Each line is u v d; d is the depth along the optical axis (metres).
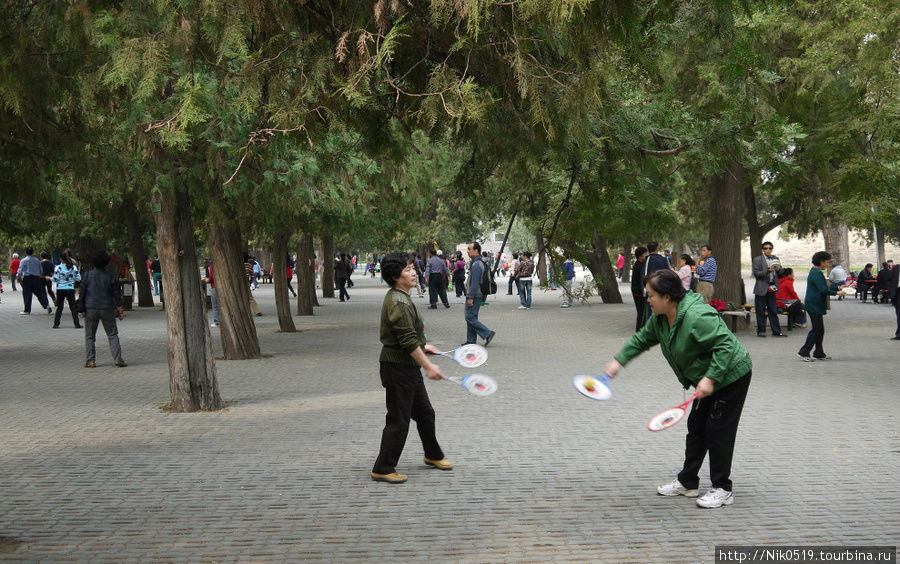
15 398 10.73
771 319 18.06
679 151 9.44
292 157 13.00
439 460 6.90
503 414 9.32
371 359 14.66
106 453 7.57
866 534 5.14
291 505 5.89
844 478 6.48
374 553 4.88
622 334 18.81
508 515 5.60
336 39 6.77
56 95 8.26
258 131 7.06
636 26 6.48
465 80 6.38
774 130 8.88
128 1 7.01
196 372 9.78
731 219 19.03
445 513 5.66
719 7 7.32
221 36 6.47
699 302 5.76
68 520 5.58
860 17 14.66
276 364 14.02
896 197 15.87
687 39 7.99
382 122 7.78
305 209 15.98
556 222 10.09
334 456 7.38
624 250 46.97
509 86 6.79
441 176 22.52
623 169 9.48
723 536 5.13
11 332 20.38
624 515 5.59
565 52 6.47
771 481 6.41
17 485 6.48
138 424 8.93
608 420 8.93
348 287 48.00
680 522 5.42
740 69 8.42
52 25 7.61
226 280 14.72
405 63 7.02
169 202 9.63
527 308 28.02
